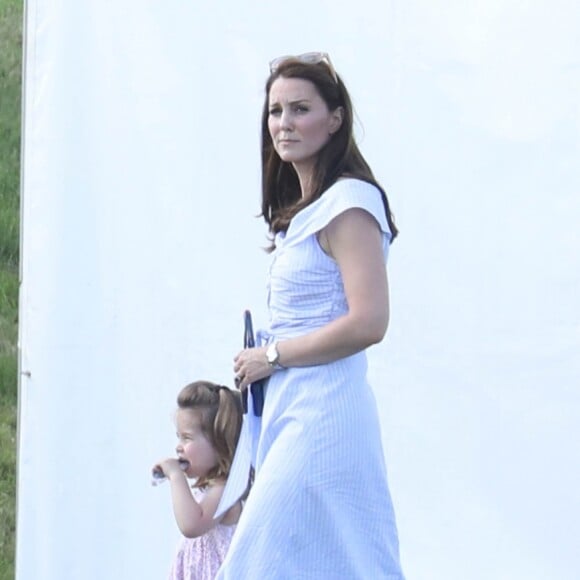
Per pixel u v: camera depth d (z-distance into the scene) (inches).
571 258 627.2
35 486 714.8
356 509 516.7
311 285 522.0
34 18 698.2
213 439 597.6
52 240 701.9
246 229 686.5
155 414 700.7
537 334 634.2
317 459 512.4
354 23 657.6
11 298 1084.5
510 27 631.2
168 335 697.6
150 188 695.1
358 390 522.0
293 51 670.5
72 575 712.4
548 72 625.9
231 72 682.8
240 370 530.9
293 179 555.2
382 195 528.7
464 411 649.0
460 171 643.5
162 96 690.2
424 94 647.1
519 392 639.1
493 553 646.5
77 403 708.0
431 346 652.7
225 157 687.1
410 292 653.9
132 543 707.4
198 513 585.6
